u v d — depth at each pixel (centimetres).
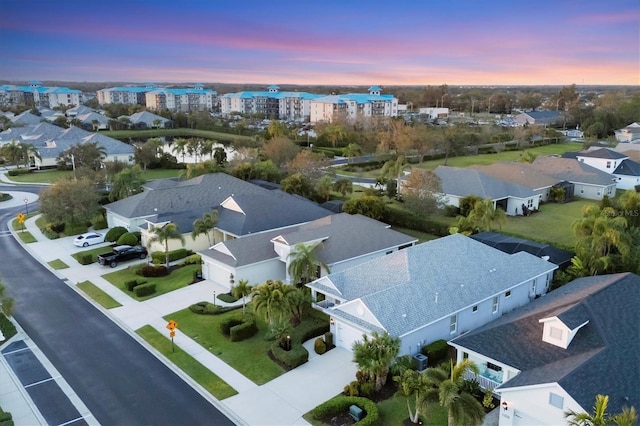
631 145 9775
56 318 3412
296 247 3594
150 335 3153
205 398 2497
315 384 2608
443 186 6494
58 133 11069
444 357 2819
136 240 4909
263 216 4878
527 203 6253
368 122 13675
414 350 2781
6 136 10831
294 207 5209
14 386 2591
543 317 2608
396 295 2911
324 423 2289
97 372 2734
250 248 4003
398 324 2725
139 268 4225
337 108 17888
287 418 2333
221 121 16925
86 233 5350
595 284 3047
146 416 2352
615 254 3794
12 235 5397
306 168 7025
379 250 4191
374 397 2452
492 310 3234
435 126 13862
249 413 2372
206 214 4659
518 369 2312
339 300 3177
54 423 2294
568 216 6072
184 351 2961
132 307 3581
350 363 2814
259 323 3309
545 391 2067
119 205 5438
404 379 2291
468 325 3080
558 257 4038
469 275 3269
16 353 2938
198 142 10275
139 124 14888
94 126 14275
